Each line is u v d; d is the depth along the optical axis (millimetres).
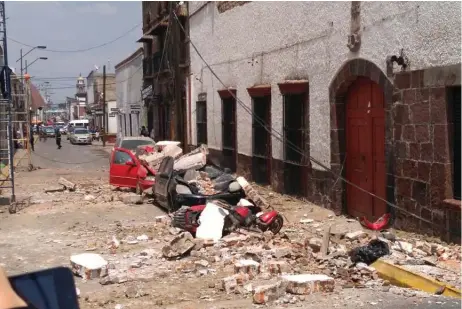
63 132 89188
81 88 125688
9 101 16578
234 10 18719
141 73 40062
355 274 7508
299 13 13922
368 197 11547
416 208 9523
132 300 6812
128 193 17234
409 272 7238
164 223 12094
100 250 9883
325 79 12734
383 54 10289
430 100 9016
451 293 6551
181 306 6465
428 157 9148
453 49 8414
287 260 8305
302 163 14391
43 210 14898
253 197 12055
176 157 17375
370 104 11375
